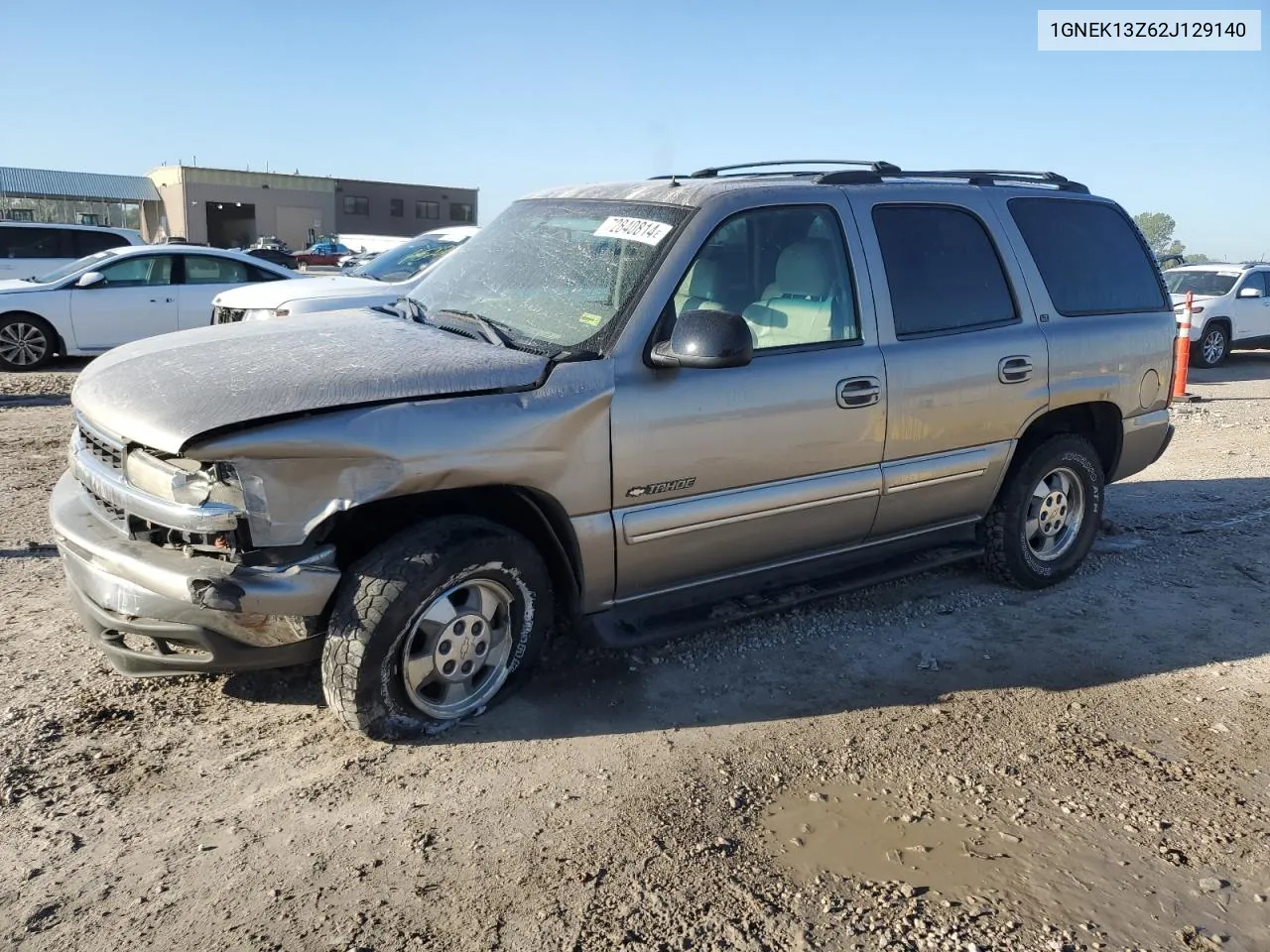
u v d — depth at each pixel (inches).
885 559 194.7
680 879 117.1
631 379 149.9
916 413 181.6
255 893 112.5
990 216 199.9
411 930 107.3
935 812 133.2
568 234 175.2
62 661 166.9
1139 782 142.1
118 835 122.3
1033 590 214.7
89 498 149.5
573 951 105.1
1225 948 110.1
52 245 682.8
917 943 108.1
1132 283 224.4
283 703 155.8
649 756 144.3
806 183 177.0
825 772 142.3
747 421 160.7
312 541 132.0
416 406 134.2
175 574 128.7
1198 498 295.0
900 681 171.6
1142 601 211.3
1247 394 527.2
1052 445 206.5
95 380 149.9
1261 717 162.1
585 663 170.4
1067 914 114.1
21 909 109.0
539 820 127.5
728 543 165.3
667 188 172.9
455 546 138.6
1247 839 129.5
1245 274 689.0
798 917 111.4
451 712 147.4
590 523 149.5
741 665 174.9
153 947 104.0
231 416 126.3
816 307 172.4
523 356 147.1
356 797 131.3
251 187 2623.0
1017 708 163.3
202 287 543.5
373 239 1820.9
